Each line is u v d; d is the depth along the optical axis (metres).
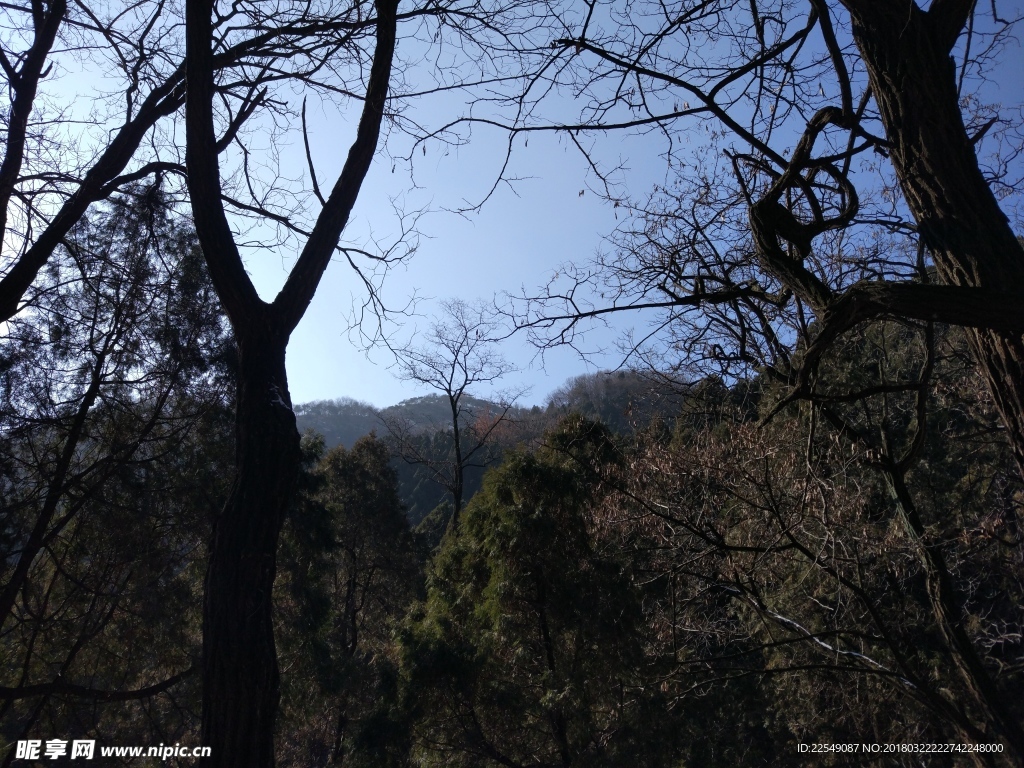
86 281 8.43
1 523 9.30
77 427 9.88
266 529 4.05
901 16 4.07
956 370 8.44
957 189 3.88
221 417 11.84
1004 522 7.61
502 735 11.50
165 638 11.27
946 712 6.28
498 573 11.73
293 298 4.66
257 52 6.29
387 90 5.30
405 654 12.02
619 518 8.31
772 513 7.06
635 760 10.35
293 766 20.00
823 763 10.60
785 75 5.53
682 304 6.04
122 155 6.70
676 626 8.23
